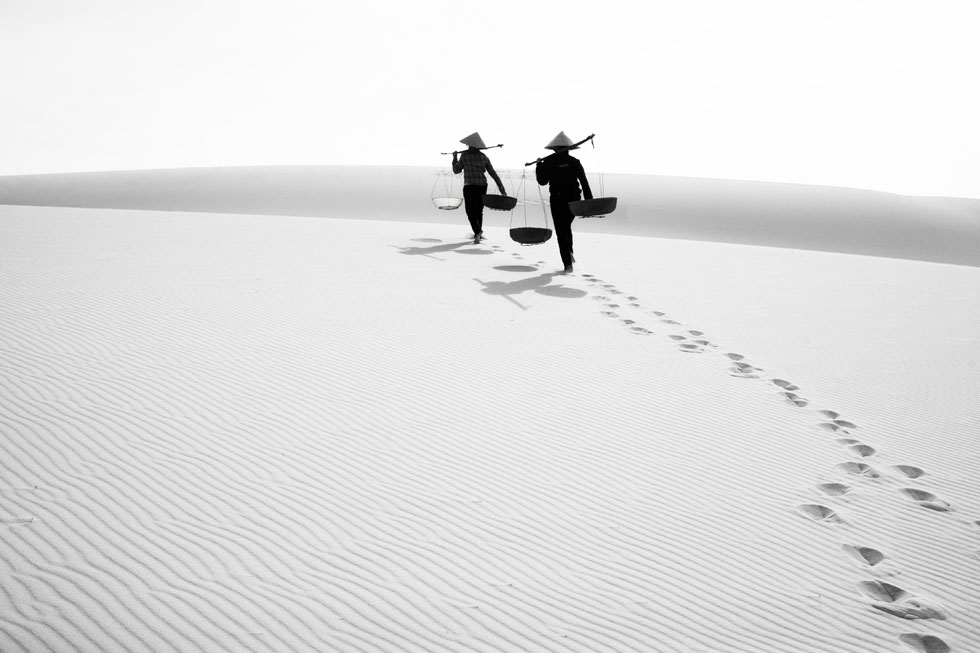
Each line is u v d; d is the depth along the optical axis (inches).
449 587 140.6
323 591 134.7
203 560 140.1
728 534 173.3
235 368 245.9
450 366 268.8
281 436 198.7
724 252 702.5
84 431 188.4
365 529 158.1
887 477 212.8
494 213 1290.6
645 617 138.7
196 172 1883.6
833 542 175.0
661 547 164.7
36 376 220.4
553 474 193.6
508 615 134.1
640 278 488.1
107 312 297.1
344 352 273.9
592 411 238.5
